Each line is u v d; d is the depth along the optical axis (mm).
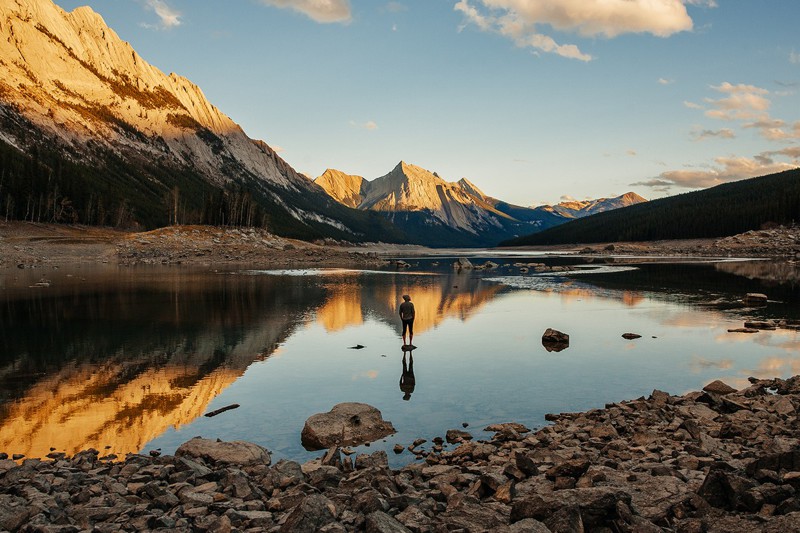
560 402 15422
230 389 16781
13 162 129750
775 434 11781
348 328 28156
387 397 15906
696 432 12070
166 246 114250
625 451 10969
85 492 8875
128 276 60812
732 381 17703
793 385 16312
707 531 6965
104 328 27578
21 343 23656
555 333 24344
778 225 165375
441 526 7328
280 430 13289
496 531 6848
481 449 11203
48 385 17062
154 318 30828
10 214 110312
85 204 137500
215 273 69125
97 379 17828
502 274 74812
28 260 80812
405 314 23391
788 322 29875
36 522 7523
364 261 121188
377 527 7027
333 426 12805
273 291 46844
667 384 17328
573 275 71438
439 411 14617
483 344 23938
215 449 11398
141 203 197250
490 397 15883
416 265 108250
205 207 157125
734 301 40094
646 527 6871
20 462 11227
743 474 8594
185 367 19562
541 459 10469
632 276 68125
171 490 9125
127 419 14023
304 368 19484
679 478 9039
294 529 7062
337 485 9695
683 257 133250
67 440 12539
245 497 8922
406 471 10297
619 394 16203
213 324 29109
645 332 26969
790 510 6961
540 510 7320
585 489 7758
